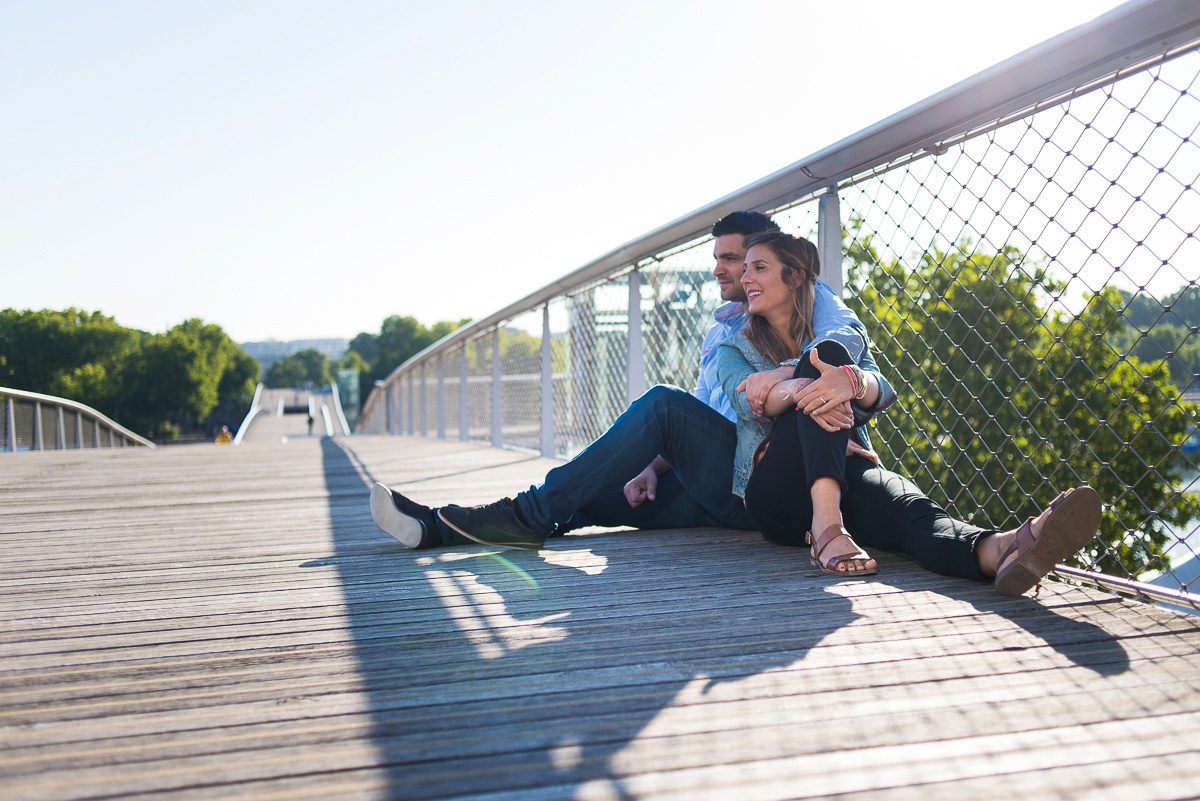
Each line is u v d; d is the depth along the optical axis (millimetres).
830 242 2439
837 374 1697
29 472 5051
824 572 1761
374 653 1288
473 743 956
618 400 4125
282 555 2129
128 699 1108
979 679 1135
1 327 85312
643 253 3648
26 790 854
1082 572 1639
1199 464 1529
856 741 949
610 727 995
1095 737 953
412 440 9359
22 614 1562
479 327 7406
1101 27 1437
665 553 2016
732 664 1206
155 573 1929
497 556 2043
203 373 89000
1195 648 1250
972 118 1872
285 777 880
